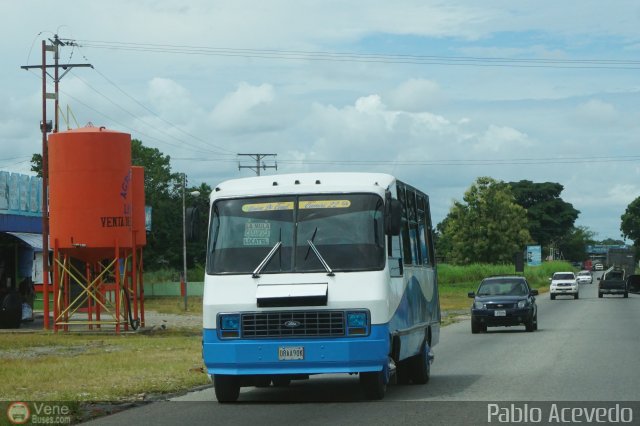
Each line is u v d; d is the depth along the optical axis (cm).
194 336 3912
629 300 8381
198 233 1831
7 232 5088
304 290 1739
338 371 1723
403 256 1938
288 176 1862
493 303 4009
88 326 4553
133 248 4156
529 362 2508
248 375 1778
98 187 4000
